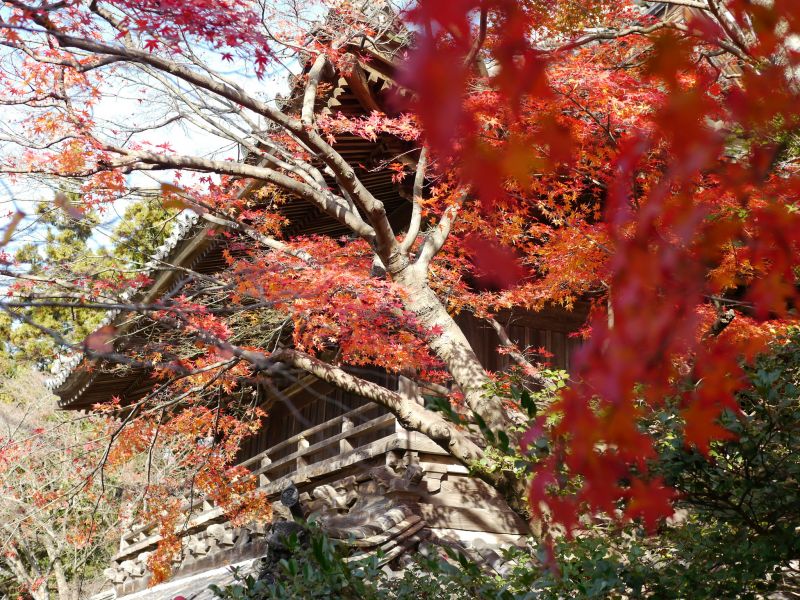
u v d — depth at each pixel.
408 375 9.30
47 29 4.94
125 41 6.18
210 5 5.27
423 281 7.43
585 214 8.03
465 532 8.74
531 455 3.54
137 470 14.95
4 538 17.34
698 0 5.80
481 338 10.23
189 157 6.44
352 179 6.79
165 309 3.21
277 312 7.80
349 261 8.18
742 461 4.01
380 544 7.52
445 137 1.03
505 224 7.95
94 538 18.59
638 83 6.38
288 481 11.42
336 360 9.59
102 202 6.78
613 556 4.60
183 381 8.64
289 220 10.23
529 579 4.20
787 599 4.99
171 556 10.67
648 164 3.89
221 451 10.48
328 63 7.80
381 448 9.23
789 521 3.97
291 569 4.38
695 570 4.17
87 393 13.48
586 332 8.76
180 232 8.76
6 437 12.27
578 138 6.63
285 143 8.51
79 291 5.77
